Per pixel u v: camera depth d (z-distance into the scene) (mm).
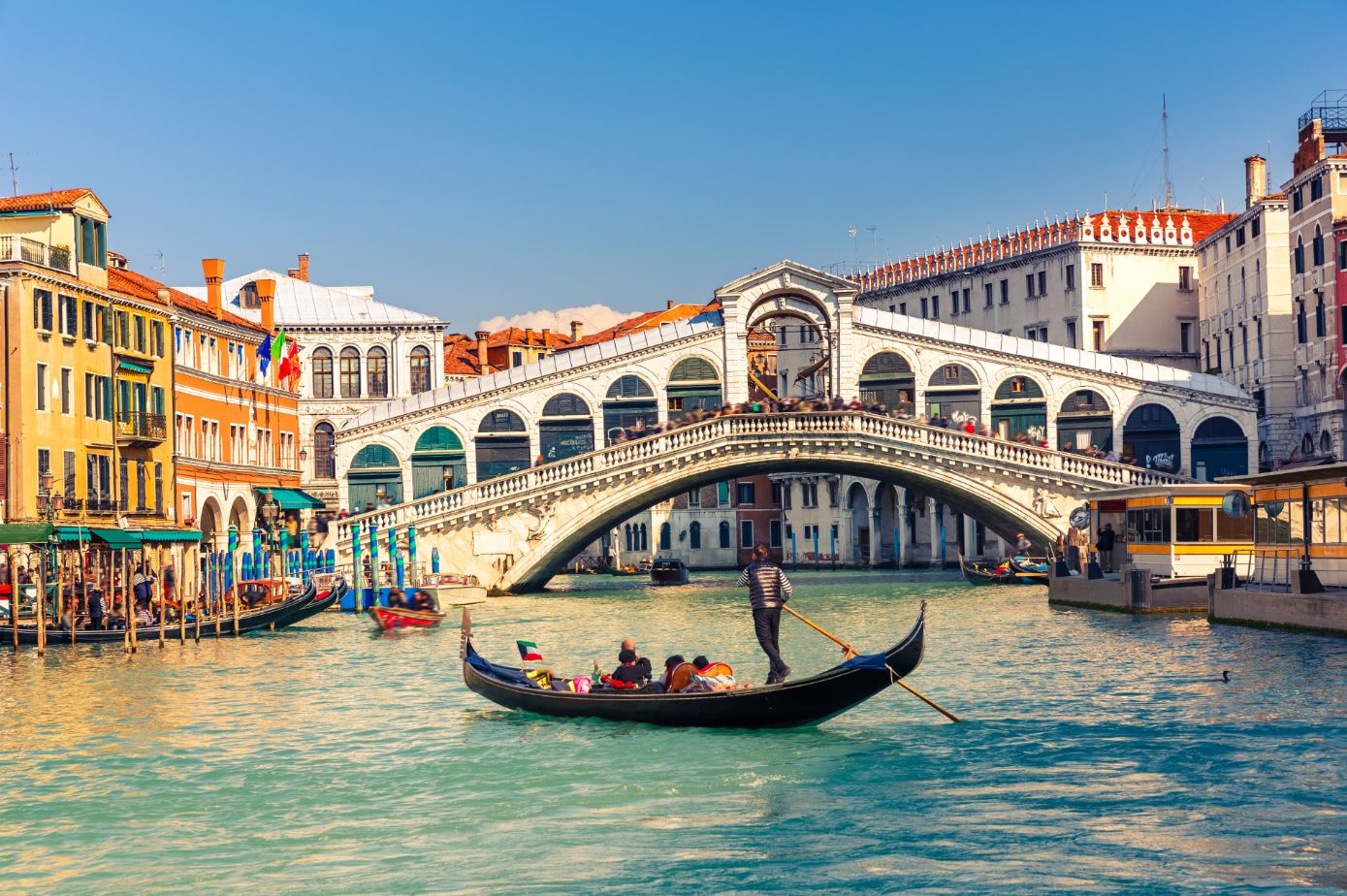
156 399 53031
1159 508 47500
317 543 65688
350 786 21219
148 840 18750
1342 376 61062
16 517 44531
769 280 64750
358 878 17062
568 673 33281
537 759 22547
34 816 19969
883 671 23016
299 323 77375
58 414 46438
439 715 27078
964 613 46969
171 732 25750
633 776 21297
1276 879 16250
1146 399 65062
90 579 45500
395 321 77875
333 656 37438
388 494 65438
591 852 17734
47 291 45938
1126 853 17219
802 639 40094
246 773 22250
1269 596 37281
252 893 16656
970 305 88438
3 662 36344
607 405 65062
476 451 65312
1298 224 64875
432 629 44781
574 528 59219
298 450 69500
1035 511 59375
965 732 24000
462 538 59250
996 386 65312
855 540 93750
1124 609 44688
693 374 65000
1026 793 19938
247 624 43344
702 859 17391
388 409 65562
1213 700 26453
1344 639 33688
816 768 21578
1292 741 22750
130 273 57188
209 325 58719
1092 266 78312
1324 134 64250
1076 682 29219
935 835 18125
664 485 59406
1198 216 82875
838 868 16984
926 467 59156
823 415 58594
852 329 65312
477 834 18625
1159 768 21188
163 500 53094
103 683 32188
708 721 24031
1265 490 40188
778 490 97938
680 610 52125
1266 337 68250
